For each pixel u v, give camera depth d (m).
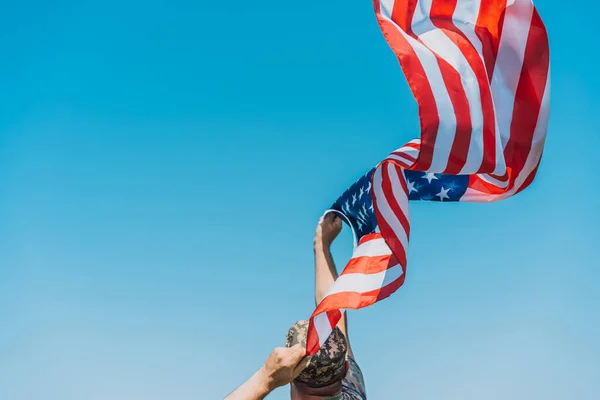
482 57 5.36
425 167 4.89
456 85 4.96
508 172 5.70
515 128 5.53
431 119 4.80
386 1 5.04
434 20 5.24
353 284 4.75
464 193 6.10
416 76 4.86
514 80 5.46
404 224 5.16
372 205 5.44
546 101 5.45
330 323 4.30
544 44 5.41
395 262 4.93
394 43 4.90
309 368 3.87
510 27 5.38
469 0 5.27
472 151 4.94
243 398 3.51
